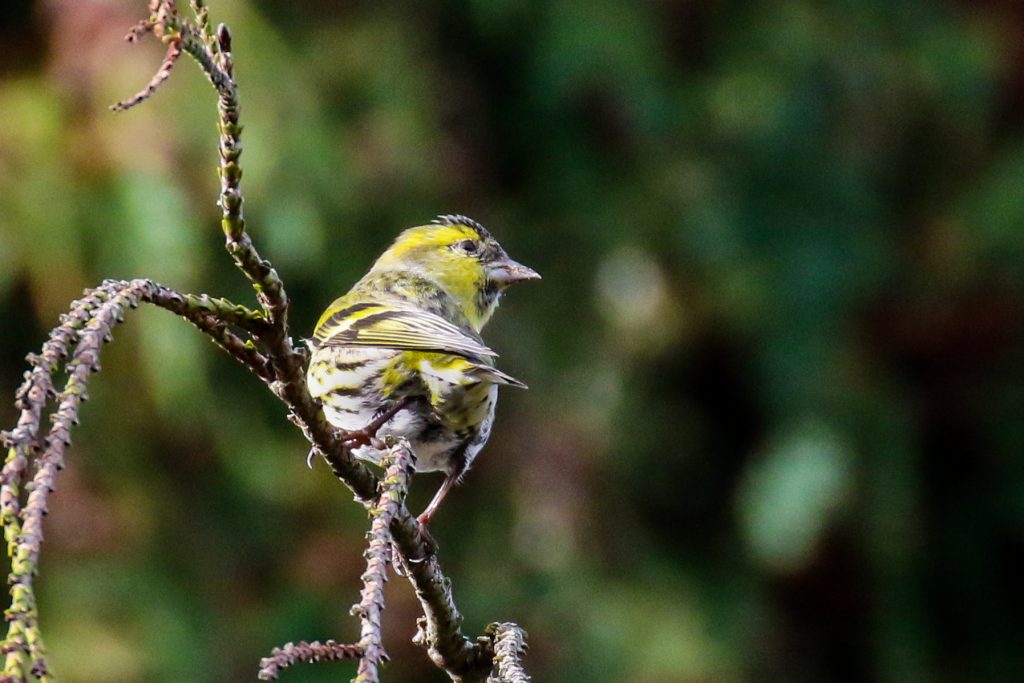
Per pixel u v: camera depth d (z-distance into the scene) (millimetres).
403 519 4945
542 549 12812
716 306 13828
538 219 13734
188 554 11953
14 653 3197
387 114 12562
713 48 14203
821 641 14266
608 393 13367
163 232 11492
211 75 4016
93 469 11711
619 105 13719
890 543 13914
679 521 13938
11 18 11992
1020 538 14766
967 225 14516
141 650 11414
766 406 13867
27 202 11516
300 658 3396
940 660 14672
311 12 12719
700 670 12891
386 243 12445
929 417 14828
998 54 14625
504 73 13984
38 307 11641
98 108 11539
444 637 5285
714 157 13961
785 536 13445
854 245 14156
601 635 12680
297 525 12281
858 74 14266
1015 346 14602
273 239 11836
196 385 11711
